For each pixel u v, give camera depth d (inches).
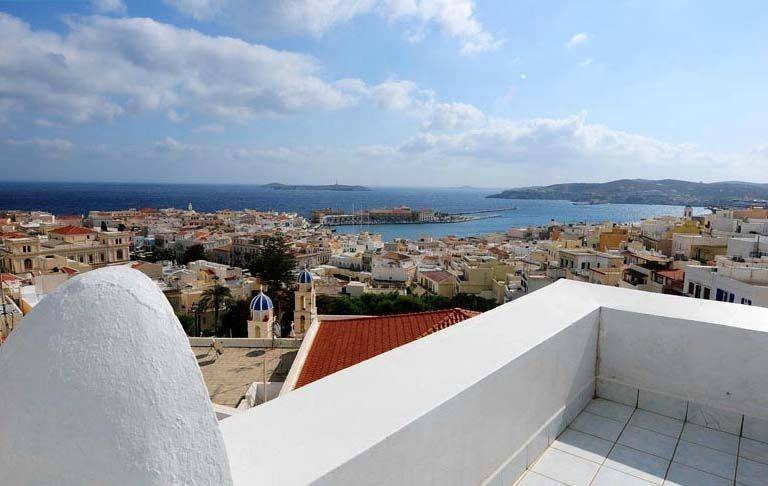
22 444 36.1
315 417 63.9
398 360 87.7
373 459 58.1
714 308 136.6
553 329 113.8
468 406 78.8
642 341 133.2
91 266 2114.9
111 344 38.0
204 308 1579.7
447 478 76.0
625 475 107.6
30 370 37.4
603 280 1600.6
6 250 1935.3
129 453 36.2
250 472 50.5
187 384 40.2
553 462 110.4
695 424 127.4
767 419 117.6
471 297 1745.8
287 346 703.1
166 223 4670.3
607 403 138.7
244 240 3341.5
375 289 2209.6
